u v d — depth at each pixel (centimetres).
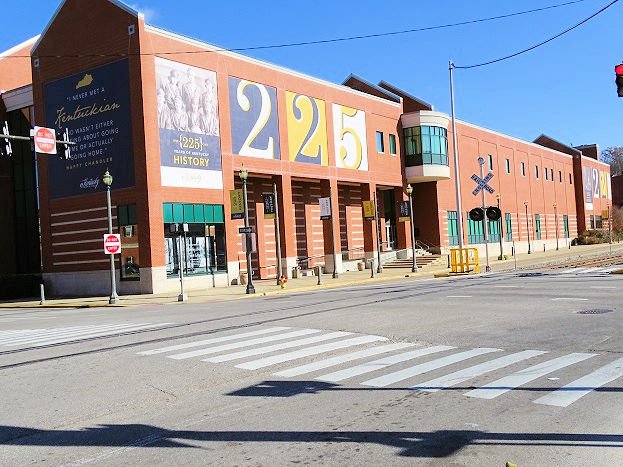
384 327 1302
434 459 519
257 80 3684
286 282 3491
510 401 686
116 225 3156
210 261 3334
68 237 3362
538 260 4534
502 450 533
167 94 3147
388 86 5284
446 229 5325
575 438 555
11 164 3934
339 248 4269
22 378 931
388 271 4169
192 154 3250
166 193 3103
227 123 3466
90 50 3253
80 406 744
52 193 3428
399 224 4969
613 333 1108
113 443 598
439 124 5112
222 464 529
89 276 3278
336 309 1728
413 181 5169
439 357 955
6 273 3884
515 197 6719
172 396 778
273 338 1217
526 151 7100
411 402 700
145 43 3064
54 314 2372
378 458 527
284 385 811
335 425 627
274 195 3334
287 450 557
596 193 9169
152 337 1323
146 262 3023
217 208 3388
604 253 5138
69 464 543
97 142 3228
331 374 865
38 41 3497
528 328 1216
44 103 3472
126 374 922
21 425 673
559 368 839
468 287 2297
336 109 4306
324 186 4203
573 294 1828
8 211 3903
